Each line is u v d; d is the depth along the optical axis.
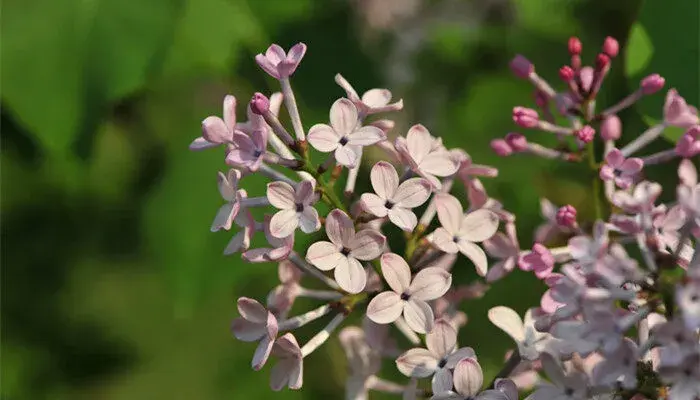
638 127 0.38
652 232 0.29
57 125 0.35
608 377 0.29
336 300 0.32
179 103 0.38
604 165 0.33
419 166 0.31
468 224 0.32
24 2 0.36
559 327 0.29
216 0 0.38
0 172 0.41
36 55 0.35
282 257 0.31
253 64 0.38
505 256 0.33
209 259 0.37
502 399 0.30
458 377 0.30
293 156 0.32
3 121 0.40
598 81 0.34
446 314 0.33
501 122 0.41
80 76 0.36
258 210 0.36
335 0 0.39
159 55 0.36
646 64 0.35
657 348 0.29
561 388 0.30
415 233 0.32
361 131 0.31
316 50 0.39
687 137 0.32
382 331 0.33
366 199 0.30
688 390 0.28
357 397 0.33
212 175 0.37
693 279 0.28
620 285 0.29
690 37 0.35
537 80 0.35
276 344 0.31
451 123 0.41
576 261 0.30
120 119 0.39
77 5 0.36
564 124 0.40
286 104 0.31
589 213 0.39
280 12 0.38
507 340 0.39
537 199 0.39
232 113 0.31
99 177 0.41
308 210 0.30
